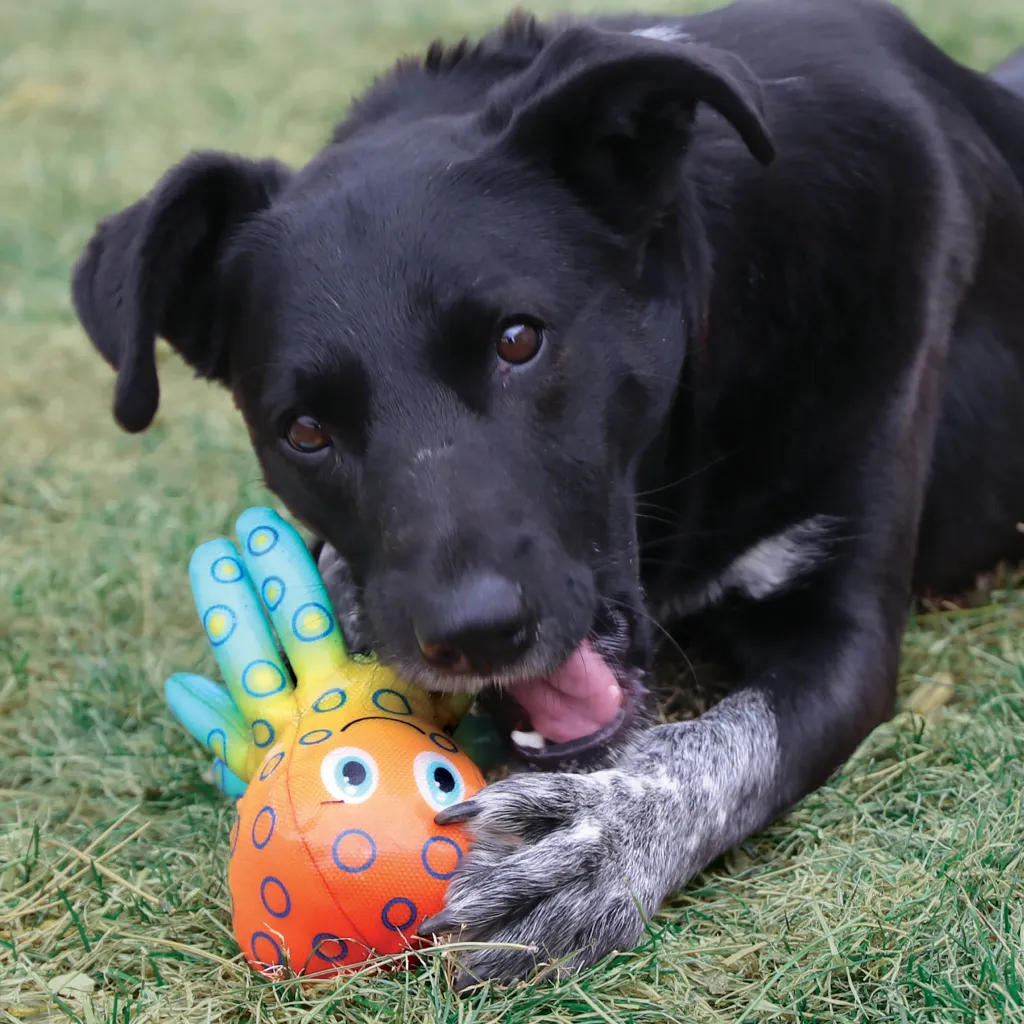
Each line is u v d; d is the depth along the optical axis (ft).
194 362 3.48
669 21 3.74
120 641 4.03
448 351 3.10
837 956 2.91
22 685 3.90
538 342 3.13
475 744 3.21
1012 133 4.05
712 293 3.42
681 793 3.15
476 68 3.60
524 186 3.23
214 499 4.60
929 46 3.97
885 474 3.58
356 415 3.12
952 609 3.97
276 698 3.12
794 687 3.39
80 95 10.70
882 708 3.46
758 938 2.99
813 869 3.13
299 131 9.00
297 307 3.17
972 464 3.98
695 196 3.40
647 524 3.49
